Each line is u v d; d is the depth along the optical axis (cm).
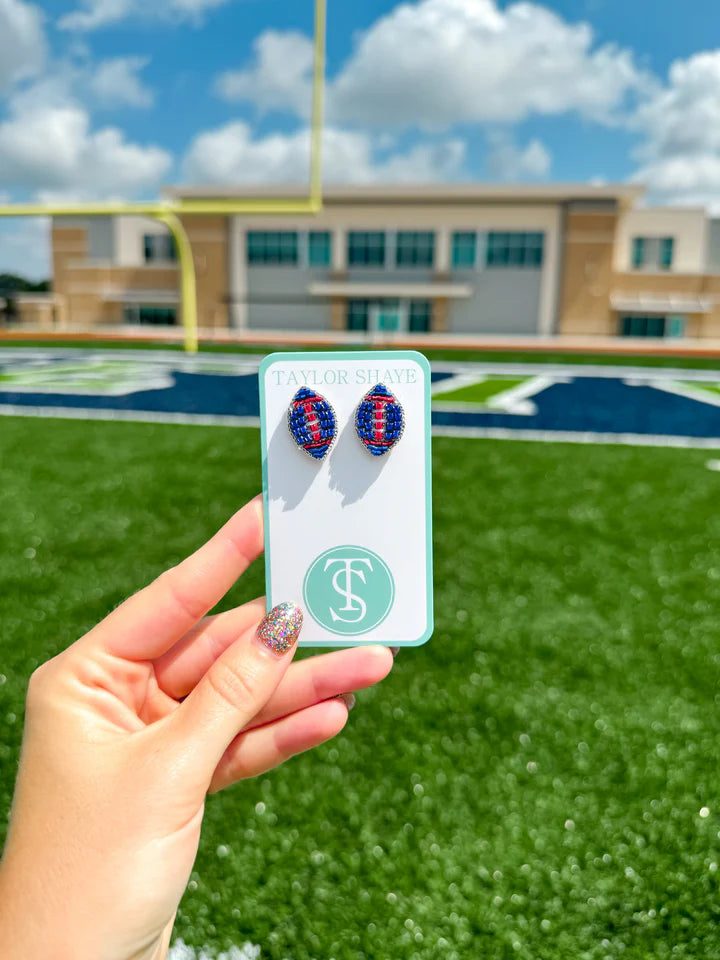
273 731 22
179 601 20
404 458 21
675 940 32
